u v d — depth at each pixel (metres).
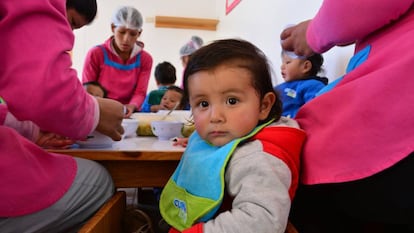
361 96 0.47
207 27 3.85
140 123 0.99
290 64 1.29
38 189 0.49
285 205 0.46
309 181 0.52
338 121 0.50
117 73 2.03
